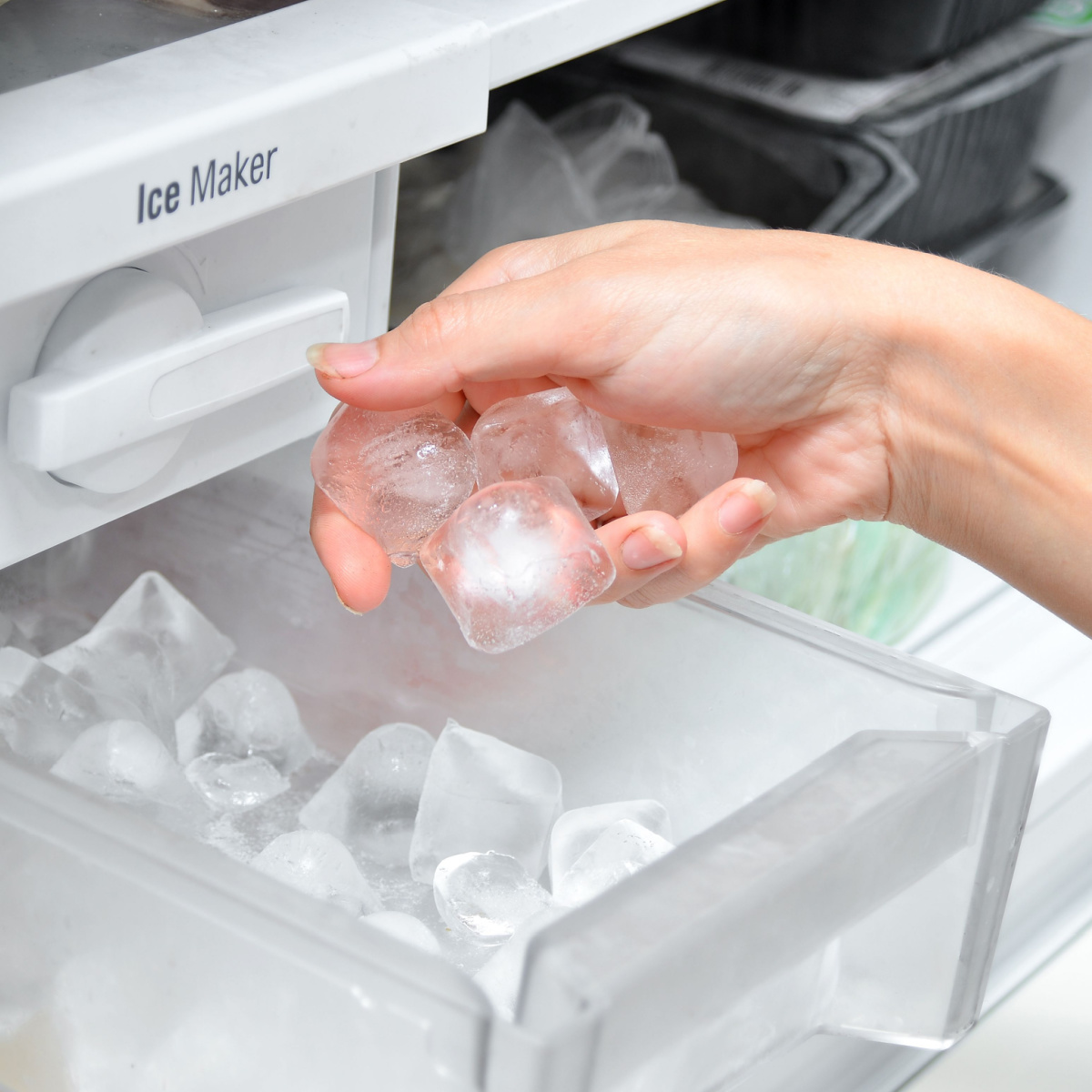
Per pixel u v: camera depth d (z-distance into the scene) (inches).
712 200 37.2
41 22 27.8
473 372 29.0
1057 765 32.3
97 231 26.4
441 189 35.9
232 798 30.4
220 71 27.3
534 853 29.8
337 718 31.6
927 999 27.7
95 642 30.5
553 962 24.9
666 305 29.0
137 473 27.8
